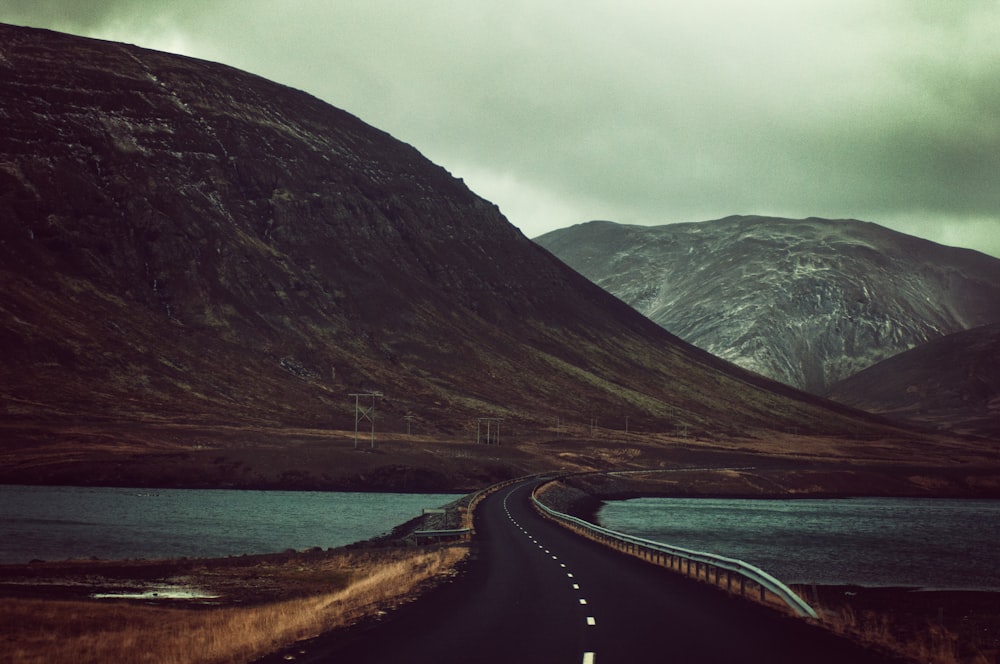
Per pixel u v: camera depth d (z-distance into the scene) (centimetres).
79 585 4456
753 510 13412
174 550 6762
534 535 6031
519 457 19538
